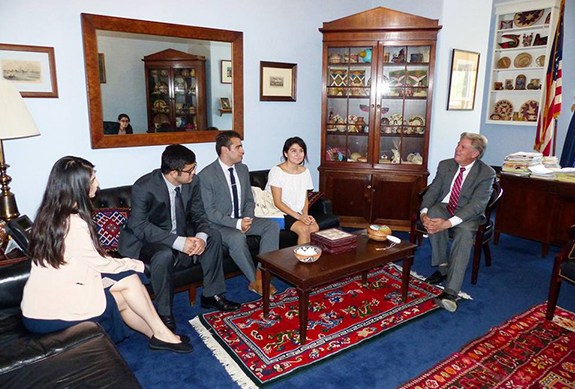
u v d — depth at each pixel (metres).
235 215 2.79
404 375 1.88
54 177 1.63
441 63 3.80
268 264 2.17
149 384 1.80
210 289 2.42
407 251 2.39
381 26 3.57
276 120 3.74
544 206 3.36
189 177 2.31
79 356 1.41
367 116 3.91
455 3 3.78
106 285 1.82
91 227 1.70
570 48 4.62
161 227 2.40
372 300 2.59
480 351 2.06
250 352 2.04
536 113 4.93
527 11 4.80
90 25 2.58
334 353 2.03
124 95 2.82
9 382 1.29
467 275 3.03
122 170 2.89
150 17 2.84
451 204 2.91
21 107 2.08
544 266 3.22
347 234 2.39
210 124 3.28
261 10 3.43
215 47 3.21
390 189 3.83
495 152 5.41
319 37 3.90
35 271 1.64
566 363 1.97
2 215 2.21
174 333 2.16
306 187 3.01
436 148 3.99
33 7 2.40
